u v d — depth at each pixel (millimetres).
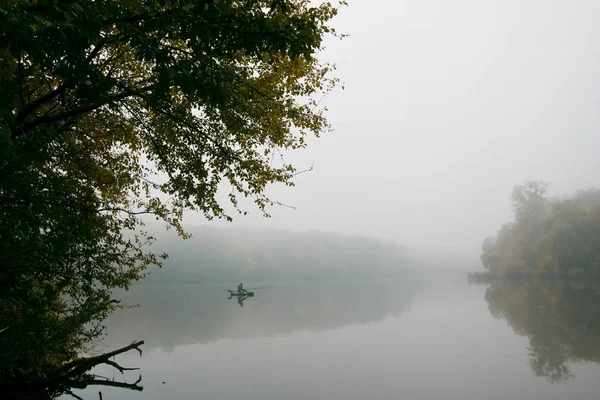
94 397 9641
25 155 4359
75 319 7387
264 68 6711
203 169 7383
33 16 3105
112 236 7820
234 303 37406
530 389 10164
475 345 15438
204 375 11805
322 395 9867
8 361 6273
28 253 5285
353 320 23031
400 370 12031
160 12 4352
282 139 7465
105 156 8164
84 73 4172
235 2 4695
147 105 6578
